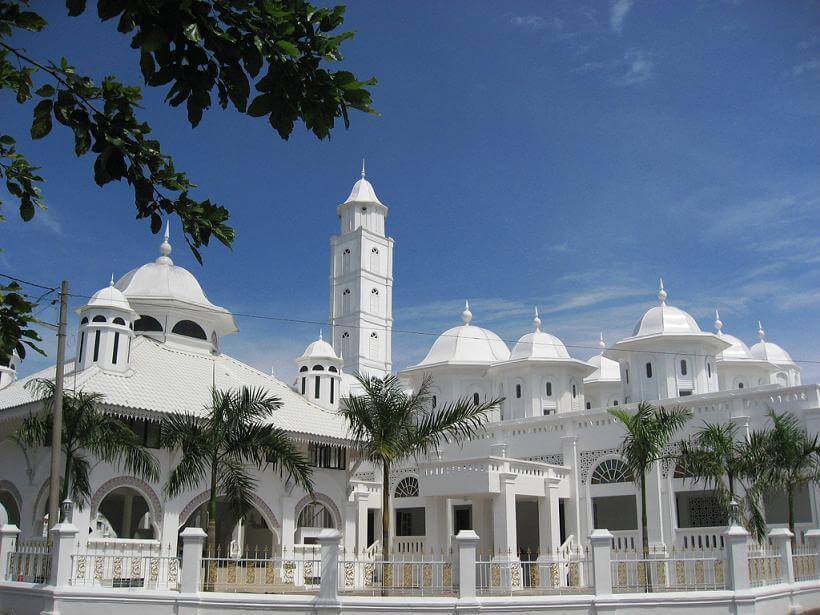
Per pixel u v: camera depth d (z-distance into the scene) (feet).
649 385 137.90
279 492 96.22
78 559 59.11
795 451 79.36
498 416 147.64
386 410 68.18
